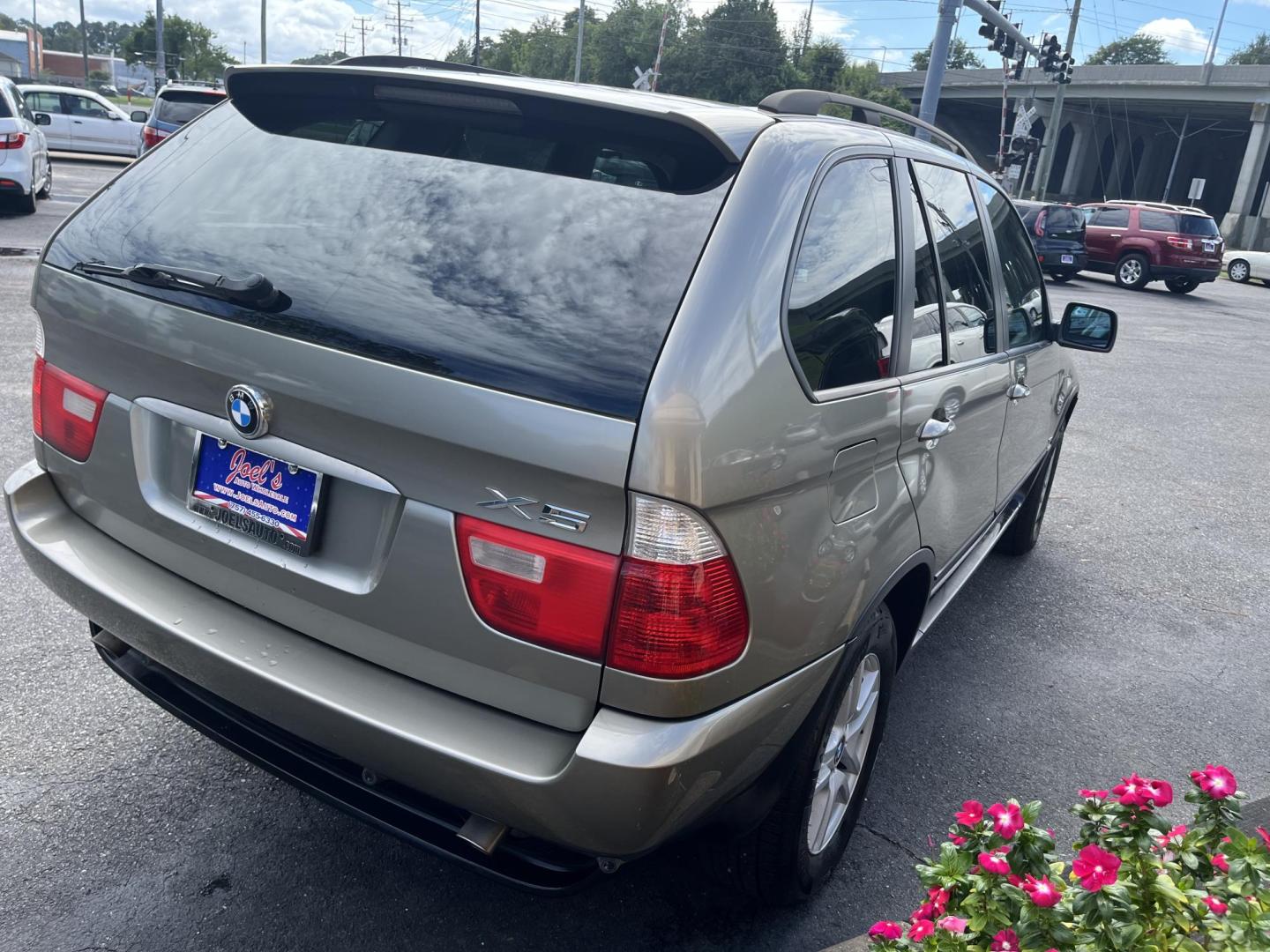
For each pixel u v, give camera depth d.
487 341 1.88
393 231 2.12
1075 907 1.71
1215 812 1.94
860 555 2.29
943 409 2.75
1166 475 7.57
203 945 2.35
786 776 2.28
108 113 23.88
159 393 2.27
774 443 1.93
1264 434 9.34
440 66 2.68
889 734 3.56
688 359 1.81
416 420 1.86
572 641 1.84
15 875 2.50
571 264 1.96
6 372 6.59
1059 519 6.29
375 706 1.96
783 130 2.26
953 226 3.17
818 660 2.21
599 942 2.48
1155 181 72.56
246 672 2.07
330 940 2.41
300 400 1.99
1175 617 4.89
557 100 2.12
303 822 2.79
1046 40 25.84
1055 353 4.49
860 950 2.40
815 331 2.14
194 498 2.26
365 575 2.03
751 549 1.91
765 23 74.25
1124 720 3.85
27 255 11.12
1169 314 19.61
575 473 1.76
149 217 2.44
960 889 1.86
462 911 2.54
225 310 2.12
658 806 1.84
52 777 2.87
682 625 1.81
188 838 2.69
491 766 1.84
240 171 2.43
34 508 2.55
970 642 4.39
